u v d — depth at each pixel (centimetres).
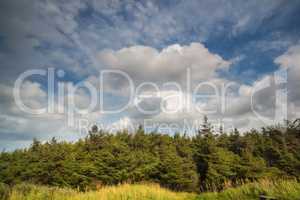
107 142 4303
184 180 3588
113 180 3572
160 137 5131
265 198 814
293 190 782
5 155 4769
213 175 3444
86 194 1305
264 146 4238
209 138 4381
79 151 4106
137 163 3853
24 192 1153
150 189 1502
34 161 4391
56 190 1298
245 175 3391
